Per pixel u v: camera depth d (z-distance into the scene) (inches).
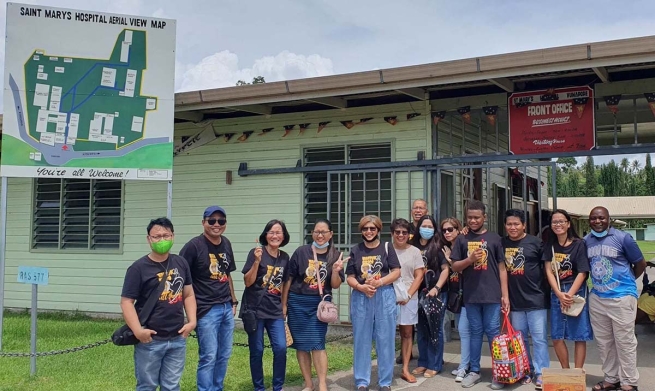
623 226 1637.6
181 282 180.4
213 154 396.8
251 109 359.3
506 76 275.6
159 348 176.4
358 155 357.7
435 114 338.0
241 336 342.3
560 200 1688.0
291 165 374.0
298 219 370.3
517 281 234.1
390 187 348.2
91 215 433.4
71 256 436.1
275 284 221.6
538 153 306.7
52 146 290.2
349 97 345.1
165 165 294.8
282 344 221.3
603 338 223.8
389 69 294.0
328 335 342.6
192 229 400.2
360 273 230.1
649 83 289.6
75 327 371.9
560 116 302.8
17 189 457.1
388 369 229.1
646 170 2652.6
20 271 253.9
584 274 224.1
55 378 249.6
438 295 252.1
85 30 294.2
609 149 291.9
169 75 298.8
